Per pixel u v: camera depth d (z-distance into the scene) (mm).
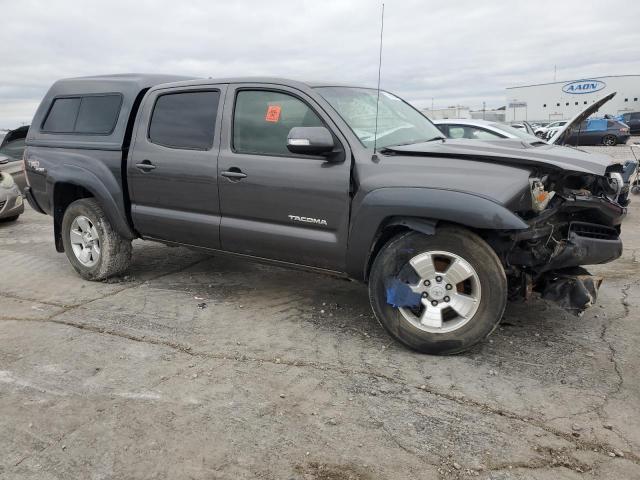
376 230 3627
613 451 2621
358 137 3842
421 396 3152
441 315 3580
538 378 3328
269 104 4203
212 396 3189
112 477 2510
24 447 2746
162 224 4840
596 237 3623
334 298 4859
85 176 5184
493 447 2670
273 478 2480
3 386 3352
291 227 4086
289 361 3627
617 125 26125
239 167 4215
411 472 2502
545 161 3385
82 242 5500
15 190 9203
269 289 5156
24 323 4391
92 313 4586
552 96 48719
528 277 3623
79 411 3059
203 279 5512
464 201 3283
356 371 3467
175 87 4746
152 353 3781
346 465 2559
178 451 2686
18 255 6805
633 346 3734
